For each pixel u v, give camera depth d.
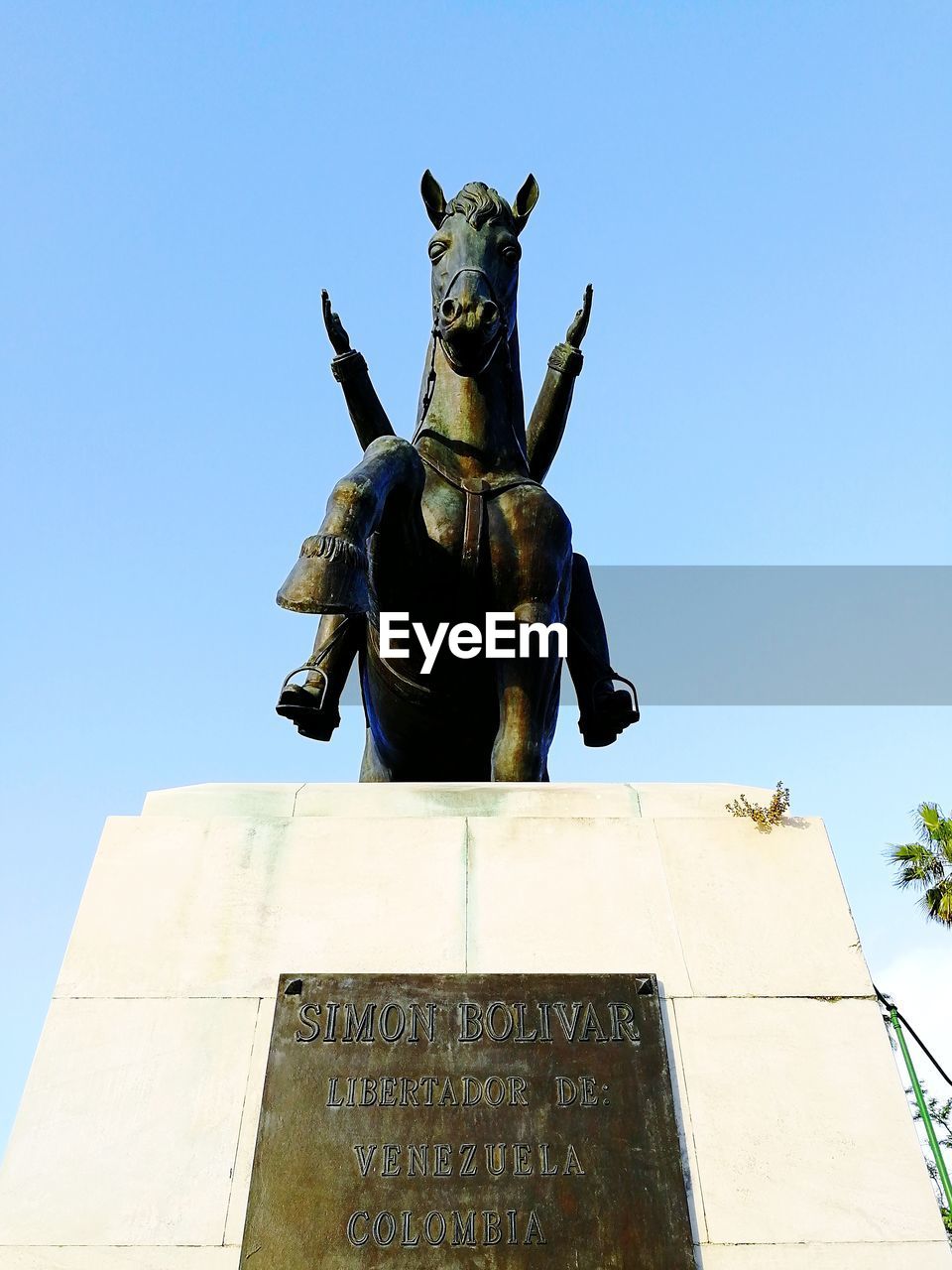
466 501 5.16
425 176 5.90
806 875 3.87
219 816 4.02
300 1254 2.97
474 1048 3.34
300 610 3.96
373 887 3.79
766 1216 3.11
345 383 5.68
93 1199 3.12
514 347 5.70
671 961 3.62
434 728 5.35
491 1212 3.03
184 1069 3.36
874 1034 3.48
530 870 3.84
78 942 3.63
